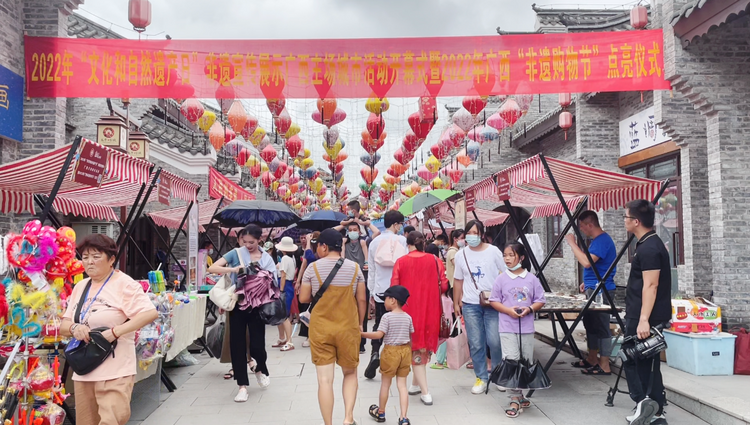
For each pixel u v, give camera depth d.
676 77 6.54
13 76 6.80
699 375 5.31
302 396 5.28
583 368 6.19
